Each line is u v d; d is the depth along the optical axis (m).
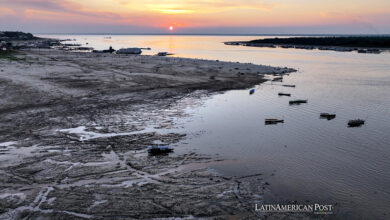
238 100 52.59
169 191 22.64
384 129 37.81
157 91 58.12
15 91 50.81
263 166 27.11
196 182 24.06
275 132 36.44
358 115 43.91
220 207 20.69
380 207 21.03
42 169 26.05
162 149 29.80
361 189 23.36
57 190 22.69
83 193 22.27
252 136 34.91
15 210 20.17
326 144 32.75
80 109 44.84
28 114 41.78
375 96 55.81
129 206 20.67
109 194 22.16
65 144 31.81
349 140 34.00
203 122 39.81
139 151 30.28
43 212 19.95
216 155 29.47
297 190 23.03
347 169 26.73
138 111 44.44
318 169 26.66
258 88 63.44
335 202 21.55
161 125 38.31
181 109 45.97
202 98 53.59
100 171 25.78
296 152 30.45
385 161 28.50
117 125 38.09
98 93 54.41
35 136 33.97
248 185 23.66
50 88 54.72
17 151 29.80
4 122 38.28
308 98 54.53
